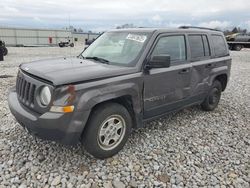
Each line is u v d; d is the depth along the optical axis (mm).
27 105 3197
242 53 25234
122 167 3252
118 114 3385
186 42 4512
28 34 59875
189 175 3154
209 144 4012
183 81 4367
